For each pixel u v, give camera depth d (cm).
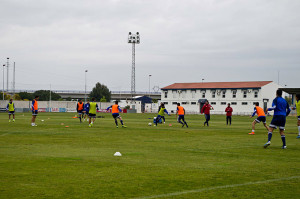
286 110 1479
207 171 951
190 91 9906
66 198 689
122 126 2762
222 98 9419
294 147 1512
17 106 8606
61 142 1634
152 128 2697
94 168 977
